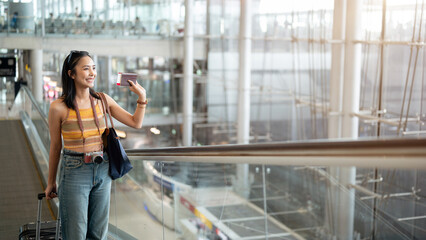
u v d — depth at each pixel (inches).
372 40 431.5
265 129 598.9
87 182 111.2
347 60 442.6
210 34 650.8
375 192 403.2
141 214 148.6
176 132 666.8
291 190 505.7
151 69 679.7
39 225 137.6
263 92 599.2
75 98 109.4
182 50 666.2
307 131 541.0
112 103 116.4
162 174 138.0
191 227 152.1
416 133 377.4
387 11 408.5
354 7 437.1
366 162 54.5
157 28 676.1
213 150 98.3
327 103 513.7
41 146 318.7
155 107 674.2
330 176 458.9
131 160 152.8
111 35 694.5
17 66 867.4
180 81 665.0
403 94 393.7
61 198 112.3
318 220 472.7
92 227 117.5
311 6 526.6
